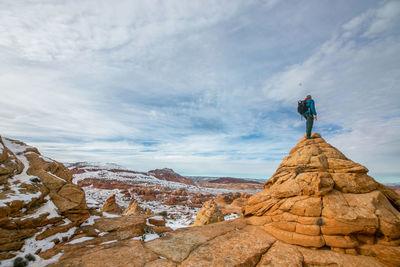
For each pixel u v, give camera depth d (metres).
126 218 10.52
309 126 11.42
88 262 5.82
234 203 52.84
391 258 6.04
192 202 85.88
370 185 8.35
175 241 7.78
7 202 6.44
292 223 8.04
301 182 8.99
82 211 9.09
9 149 9.24
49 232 7.22
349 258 6.47
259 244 7.49
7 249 5.73
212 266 5.85
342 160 9.51
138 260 6.11
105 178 137.62
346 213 7.23
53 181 8.94
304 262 6.44
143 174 198.62
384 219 6.70
